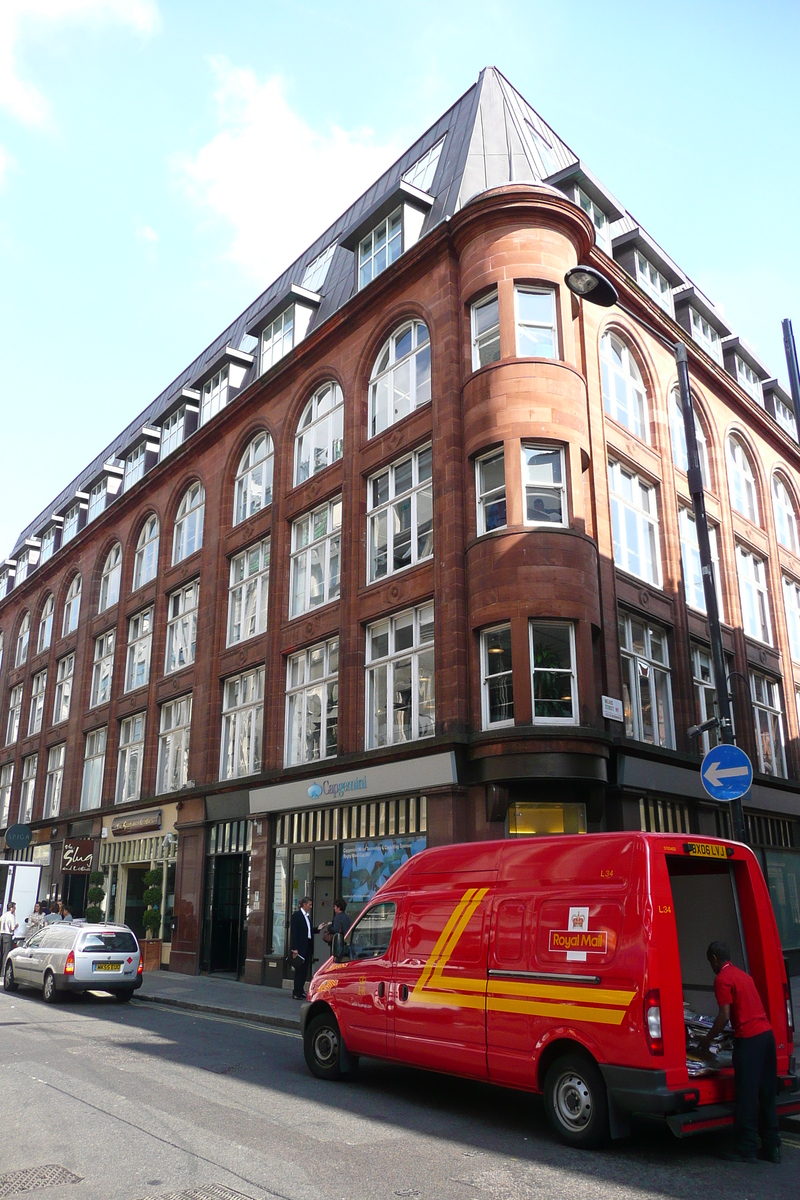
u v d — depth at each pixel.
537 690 15.28
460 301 18.31
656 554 20.53
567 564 15.68
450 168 21.20
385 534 19.52
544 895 7.48
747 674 23.14
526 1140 6.89
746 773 9.52
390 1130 7.11
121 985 16.89
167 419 32.59
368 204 25.53
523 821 15.37
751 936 7.80
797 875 23.33
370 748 18.58
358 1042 8.96
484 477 16.95
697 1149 6.74
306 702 21.22
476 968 7.84
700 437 24.12
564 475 16.45
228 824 23.14
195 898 23.50
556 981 7.09
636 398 21.22
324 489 21.77
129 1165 6.02
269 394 24.94
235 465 26.64
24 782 40.06
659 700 19.38
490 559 15.86
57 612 39.09
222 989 18.86
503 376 16.67
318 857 19.16
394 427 19.42
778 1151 6.48
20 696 42.69
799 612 27.98
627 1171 6.11
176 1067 9.76
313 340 22.75
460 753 15.43
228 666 24.69
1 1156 6.25
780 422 29.77
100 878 28.50
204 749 24.62
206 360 33.12
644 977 6.48
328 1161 6.20
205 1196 5.41
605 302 11.66
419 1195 5.52
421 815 16.36
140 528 32.72
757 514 26.48
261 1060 10.38
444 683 16.19
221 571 25.88
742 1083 6.55
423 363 19.36
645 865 6.86
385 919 9.13
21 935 24.20
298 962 16.89
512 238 17.55
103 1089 8.46
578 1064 6.78
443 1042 7.96
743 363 28.12
